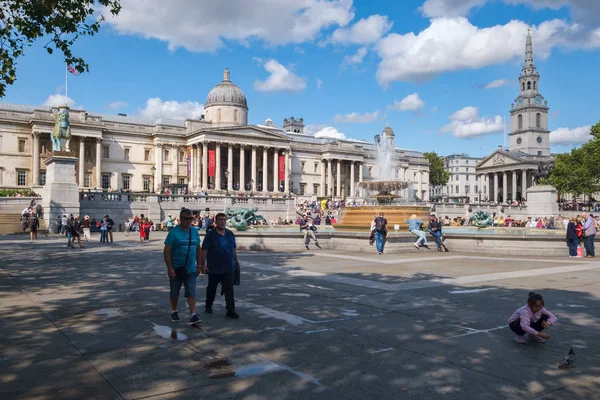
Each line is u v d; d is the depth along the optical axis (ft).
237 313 35.81
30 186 271.08
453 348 27.32
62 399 19.76
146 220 124.26
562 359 25.44
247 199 214.48
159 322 32.99
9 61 58.54
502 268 63.10
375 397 20.47
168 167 325.01
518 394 20.86
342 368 23.93
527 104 498.28
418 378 22.66
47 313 35.55
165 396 20.21
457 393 20.95
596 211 280.92
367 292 45.16
